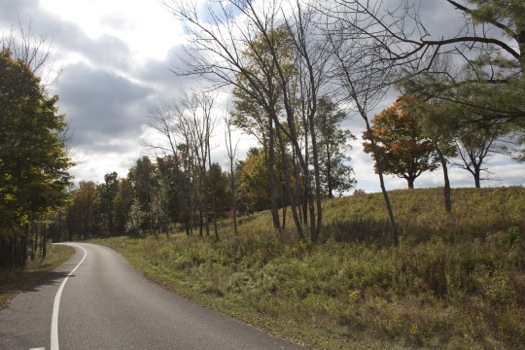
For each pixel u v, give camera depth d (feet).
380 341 24.57
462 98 24.53
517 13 22.56
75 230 383.24
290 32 65.98
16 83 53.26
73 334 24.72
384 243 54.49
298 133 93.61
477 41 27.68
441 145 28.30
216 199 209.87
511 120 24.86
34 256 115.85
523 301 28.66
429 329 25.82
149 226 245.04
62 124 79.82
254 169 162.40
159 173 194.70
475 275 34.22
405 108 27.78
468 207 79.71
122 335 24.36
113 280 53.26
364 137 142.00
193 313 31.04
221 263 62.08
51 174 81.20
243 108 87.71
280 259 54.19
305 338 23.84
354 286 38.88
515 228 43.21
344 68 27.35
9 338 23.89
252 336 24.06
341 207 115.34
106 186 334.85
